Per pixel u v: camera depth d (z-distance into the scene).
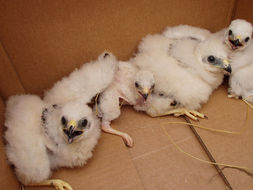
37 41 0.26
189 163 0.27
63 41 0.28
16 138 0.24
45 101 0.28
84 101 0.28
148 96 0.29
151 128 0.31
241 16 0.36
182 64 0.30
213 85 0.31
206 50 0.29
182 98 0.29
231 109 0.32
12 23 0.24
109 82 0.28
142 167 0.27
